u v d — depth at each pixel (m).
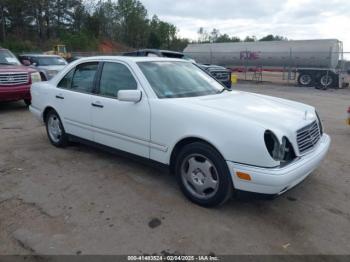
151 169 4.82
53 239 3.13
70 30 71.50
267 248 3.02
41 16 68.19
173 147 3.85
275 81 25.52
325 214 3.62
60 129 5.66
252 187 3.26
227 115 3.46
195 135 3.58
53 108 5.61
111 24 85.44
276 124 3.41
